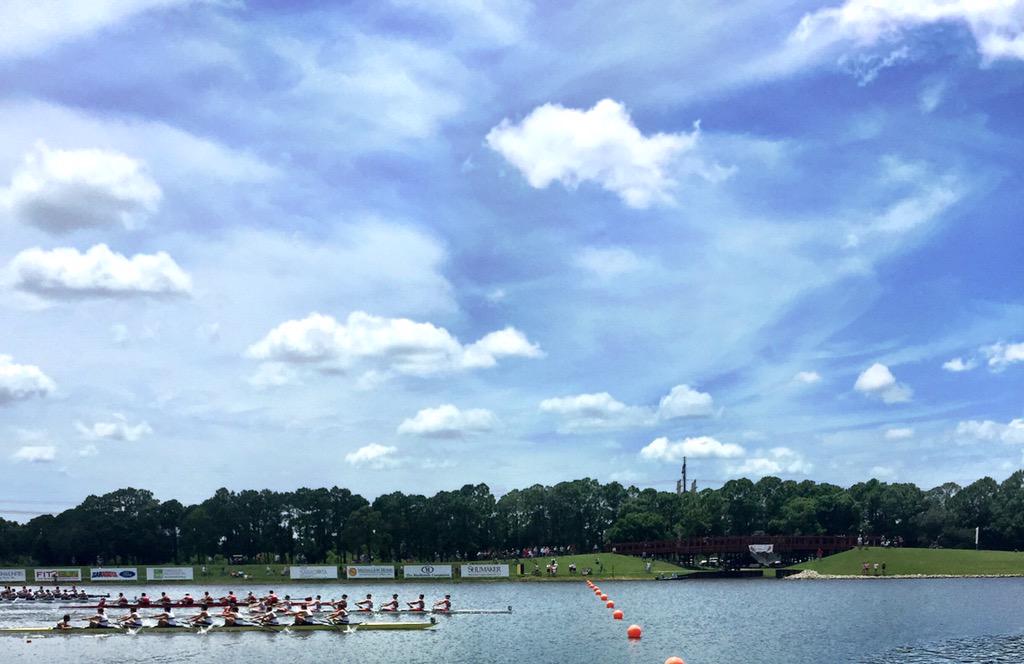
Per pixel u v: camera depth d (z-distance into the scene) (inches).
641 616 3747.5
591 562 7608.3
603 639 2979.8
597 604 4414.4
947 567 7244.1
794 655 2620.6
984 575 7052.2
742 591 5418.3
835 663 2475.4
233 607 3690.9
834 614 3794.3
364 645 2901.1
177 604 4025.6
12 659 2714.1
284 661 2603.3
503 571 6825.8
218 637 3154.5
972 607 4111.7
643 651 2711.6
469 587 6013.8
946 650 2706.7
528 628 3314.5
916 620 3523.6
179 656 2723.9
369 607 3909.9
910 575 7047.2
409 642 2957.7
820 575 7121.1
